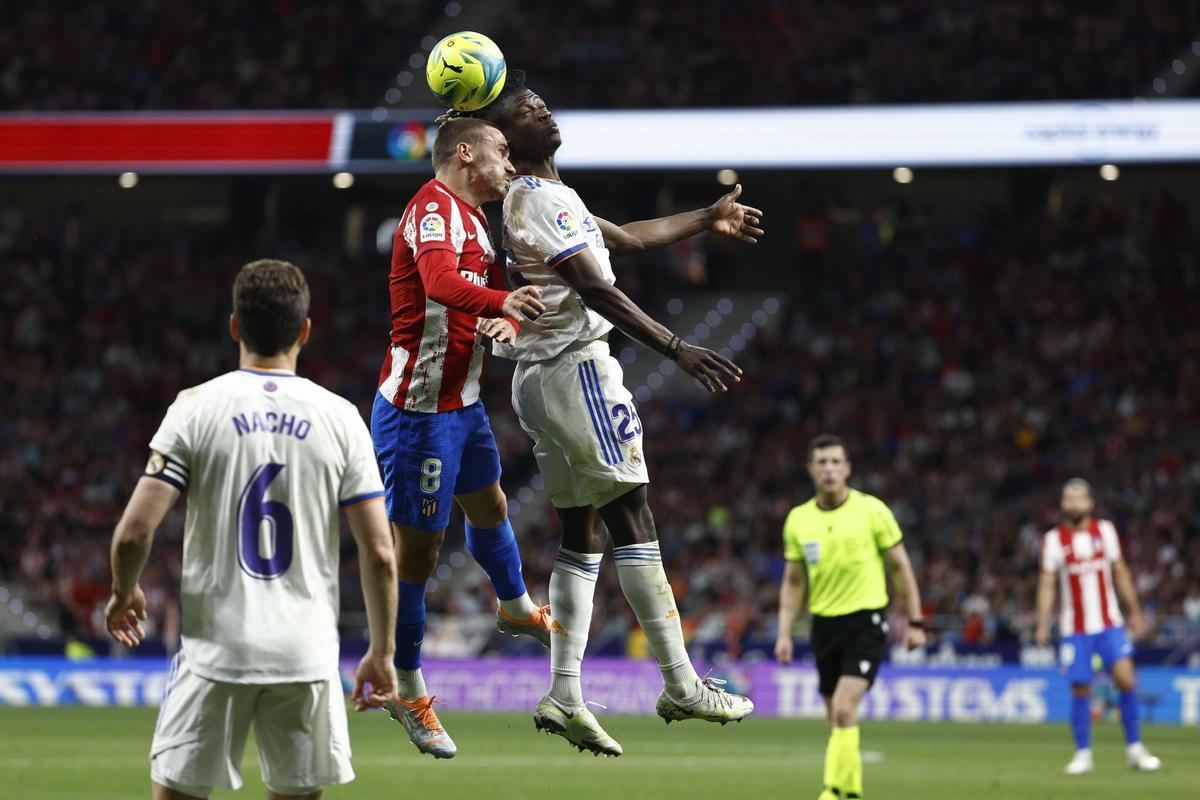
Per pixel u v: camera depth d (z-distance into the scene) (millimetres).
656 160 44812
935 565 37969
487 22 53531
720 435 47344
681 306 54281
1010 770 20891
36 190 55625
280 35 52062
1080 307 49844
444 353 9391
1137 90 47094
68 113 47219
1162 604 36094
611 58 51219
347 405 8195
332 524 8086
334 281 53531
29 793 16953
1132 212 52719
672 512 44094
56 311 52219
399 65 51625
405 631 9836
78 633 39250
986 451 45375
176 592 39188
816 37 50375
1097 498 42000
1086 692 21094
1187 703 32938
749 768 21375
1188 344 47781
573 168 45312
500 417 48875
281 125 45594
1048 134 43250
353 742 26234
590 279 8938
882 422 47031
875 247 54062
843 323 51156
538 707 9641
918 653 35219
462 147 9141
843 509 16391
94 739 25266
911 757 23281
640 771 20812
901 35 50156
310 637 7969
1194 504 40844
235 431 7938
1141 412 45781
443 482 9508
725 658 36156
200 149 45719
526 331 9336
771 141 44531
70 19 52031
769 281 54875
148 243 55031
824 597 16250
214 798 16422
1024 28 49250
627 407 9367
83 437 47812
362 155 45156
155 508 7863
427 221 8945
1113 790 18062
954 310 50719
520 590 10320
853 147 44219
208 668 7844
